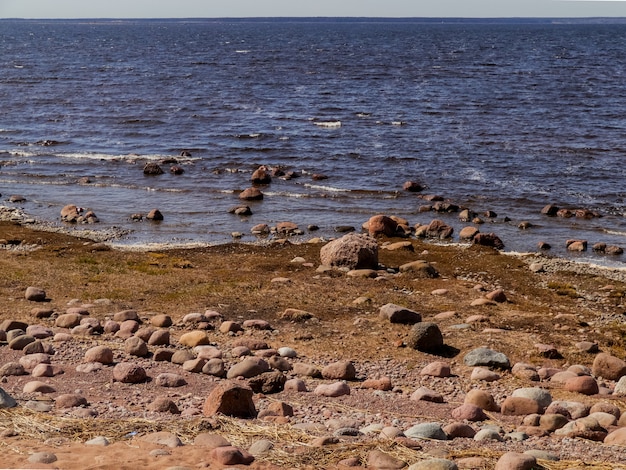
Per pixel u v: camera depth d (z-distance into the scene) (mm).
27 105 53062
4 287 15508
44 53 123875
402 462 6336
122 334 12055
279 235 23219
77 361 10367
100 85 67500
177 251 20297
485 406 9156
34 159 35188
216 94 60344
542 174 31141
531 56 114375
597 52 125750
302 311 13883
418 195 28344
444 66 92125
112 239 22484
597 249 21469
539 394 9250
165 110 50750
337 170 32594
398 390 9930
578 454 7113
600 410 9023
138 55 118688
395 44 160250
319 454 6527
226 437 6957
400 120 45906
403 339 12664
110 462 6027
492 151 35750
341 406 8875
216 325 13195
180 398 8750
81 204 27047
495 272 18422
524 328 13883
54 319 13125
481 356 11578
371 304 15031
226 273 17438
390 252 20125
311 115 48438
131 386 9266
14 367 9586
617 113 48125
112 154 36281
